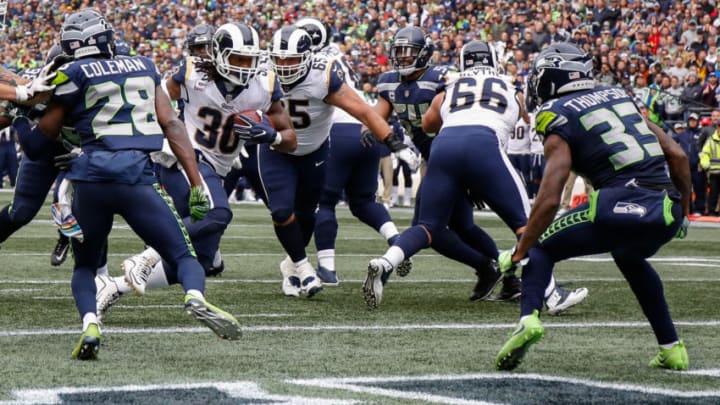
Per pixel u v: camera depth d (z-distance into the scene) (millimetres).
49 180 24703
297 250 25344
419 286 28438
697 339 19328
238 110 22859
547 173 15922
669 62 69500
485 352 17422
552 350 17828
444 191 22953
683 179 16656
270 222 54219
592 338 19312
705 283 29672
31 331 18812
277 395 13531
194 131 23094
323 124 25625
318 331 19609
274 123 23250
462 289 27844
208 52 22703
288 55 24266
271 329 19750
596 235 16094
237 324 15961
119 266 32062
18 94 16750
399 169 73938
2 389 13602
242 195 76938
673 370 16062
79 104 16828
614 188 16016
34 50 111312
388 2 91812
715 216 62375
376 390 13984
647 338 19359
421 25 87438
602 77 68062
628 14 75688
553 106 16281
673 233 16141
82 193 16609
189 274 16406
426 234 22828
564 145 16078
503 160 23000
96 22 17203
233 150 23344
